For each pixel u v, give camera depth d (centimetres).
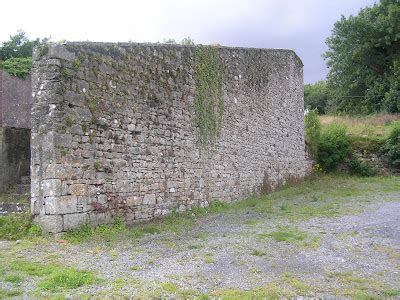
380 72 3438
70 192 730
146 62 955
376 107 3331
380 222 934
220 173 1273
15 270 533
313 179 2091
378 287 502
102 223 797
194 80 1149
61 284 485
